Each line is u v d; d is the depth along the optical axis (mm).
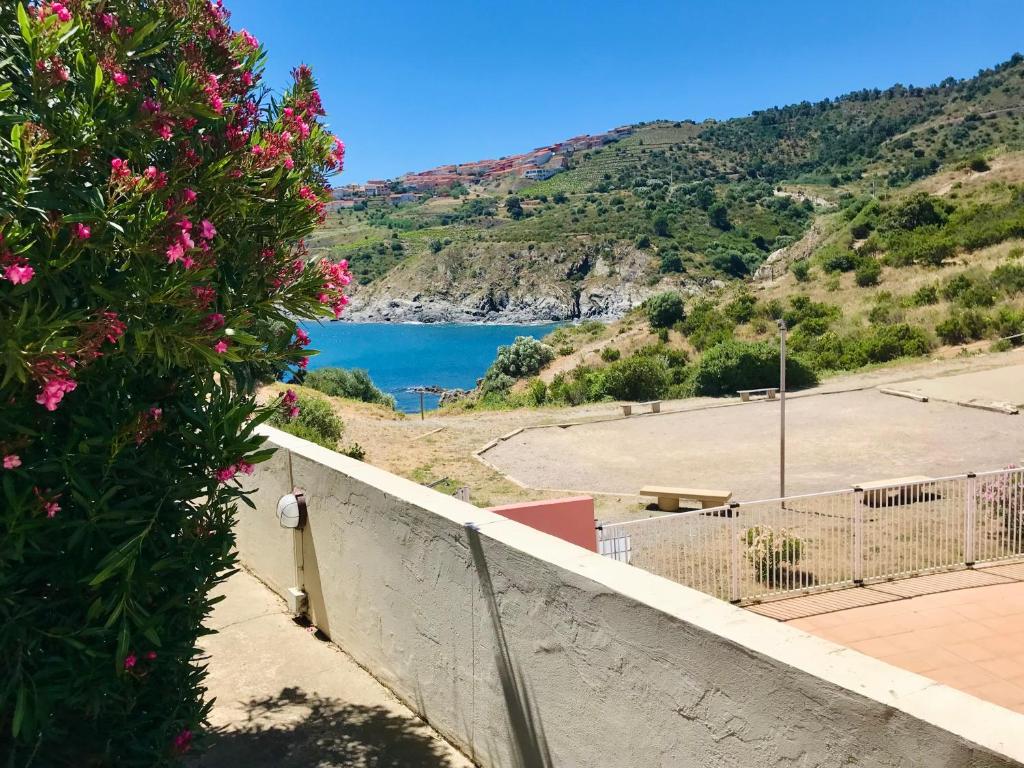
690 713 2021
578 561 2480
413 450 19297
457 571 3037
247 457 2619
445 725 3256
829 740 1677
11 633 2191
